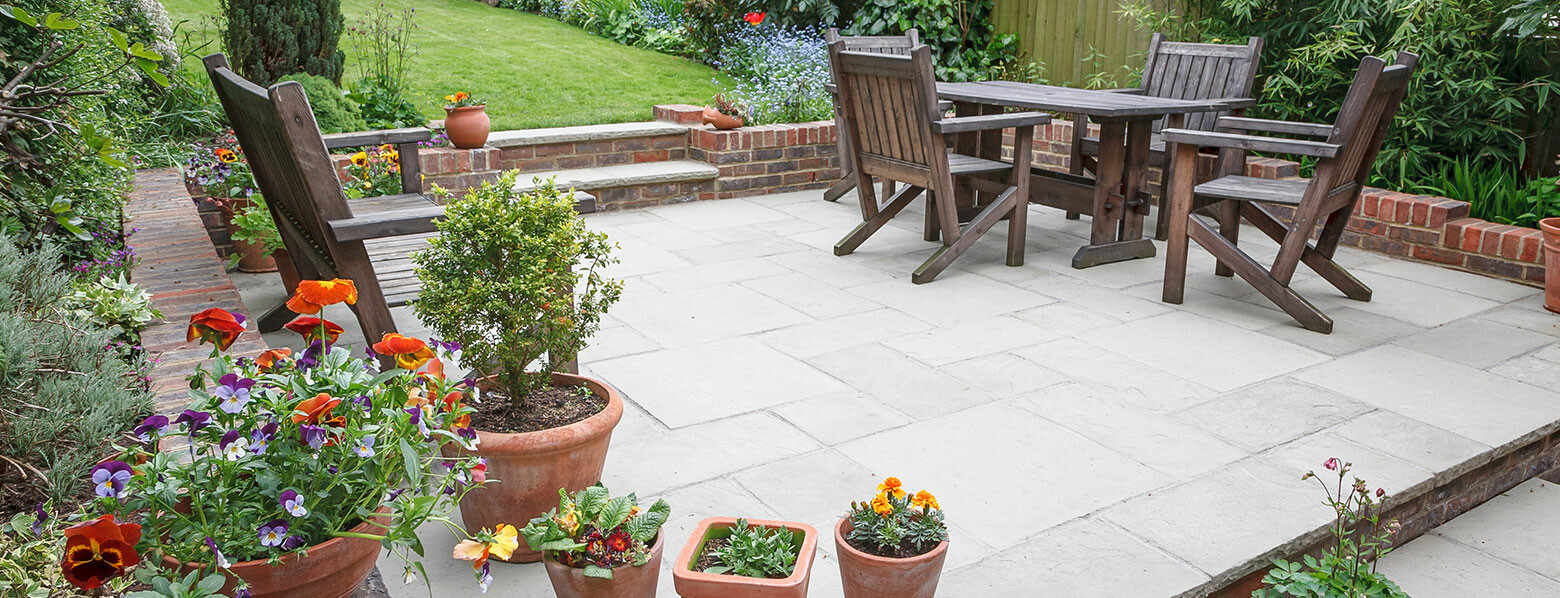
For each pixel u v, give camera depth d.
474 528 2.33
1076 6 7.38
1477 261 4.73
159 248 3.74
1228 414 3.11
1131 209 4.96
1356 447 2.89
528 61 8.22
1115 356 3.62
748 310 4.14
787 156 6.62
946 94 5.22
